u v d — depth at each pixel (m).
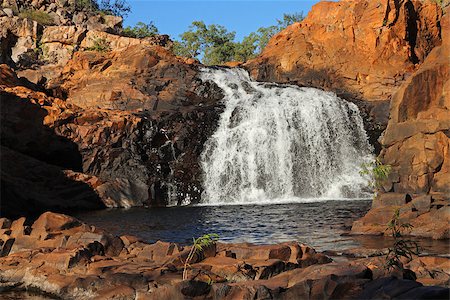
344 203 25.94
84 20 55.16
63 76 38.16
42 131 27.84
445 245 12.65
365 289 6.98
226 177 31.77
